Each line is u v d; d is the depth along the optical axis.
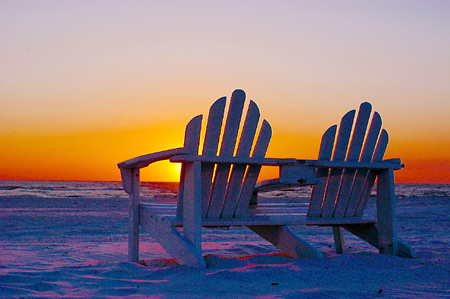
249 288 2.71
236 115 3.72
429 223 9.67
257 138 3.83
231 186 3.88
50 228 8.76
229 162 3.63
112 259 4.73
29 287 2.66
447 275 3.26
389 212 4.39
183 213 3.71
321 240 6.85
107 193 37.81
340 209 4.46
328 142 4.06
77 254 5.04
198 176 3.55
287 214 4.35
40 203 18.47
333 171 4.26
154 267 3.80
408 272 3.37
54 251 5.26
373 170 4.51
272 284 2.83
